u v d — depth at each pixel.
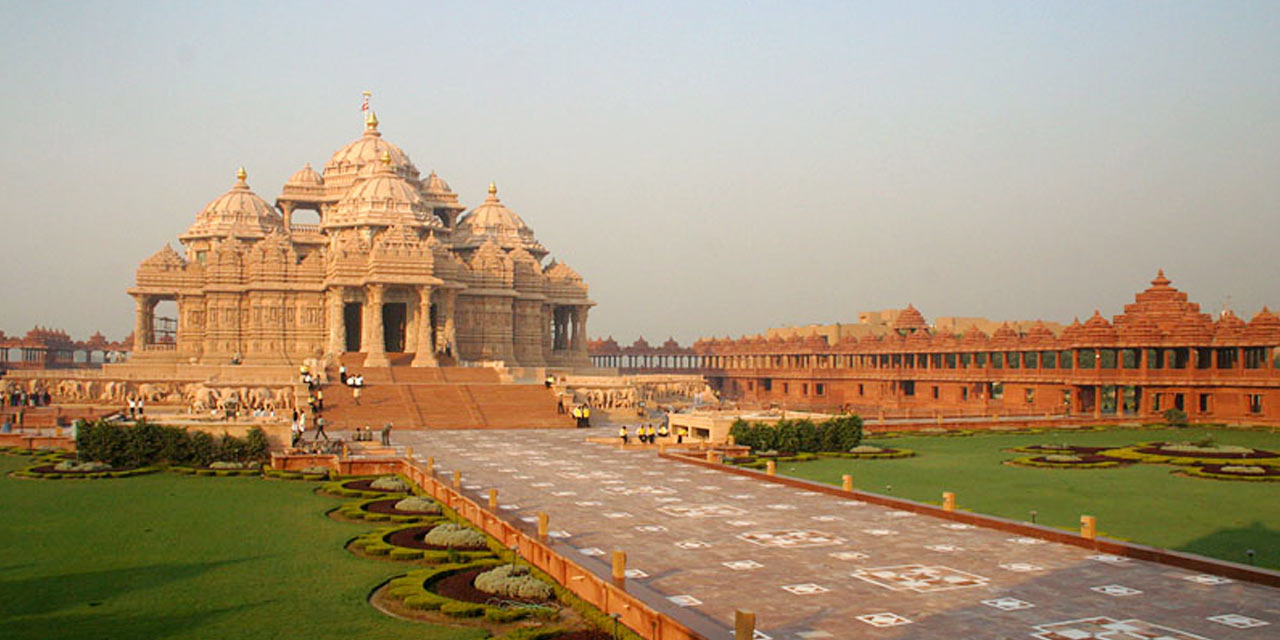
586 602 28.55
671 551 34.53
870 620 25.83
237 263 128.88
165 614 28.17
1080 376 103.88
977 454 69.00
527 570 31.52
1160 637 24.22
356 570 33.56
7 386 111.06
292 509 46.38
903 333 154.88
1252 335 94.31
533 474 56.22
